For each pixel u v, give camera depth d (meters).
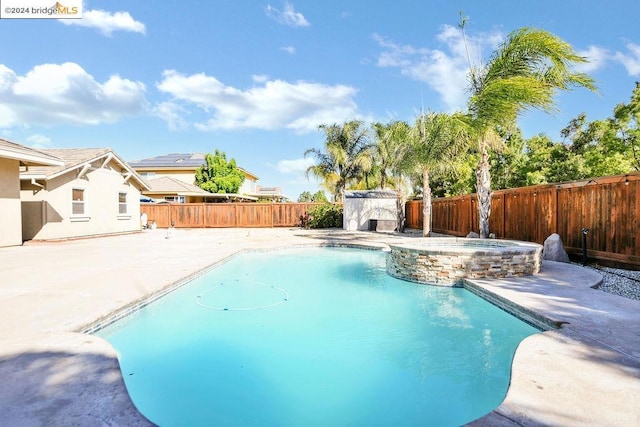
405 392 3.29
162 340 4.54
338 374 3.65
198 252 10.71
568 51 8.27
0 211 11.80
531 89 8.16
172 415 2.95
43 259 9.16
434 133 12.79
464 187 24.50
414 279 7.63
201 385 3.44
